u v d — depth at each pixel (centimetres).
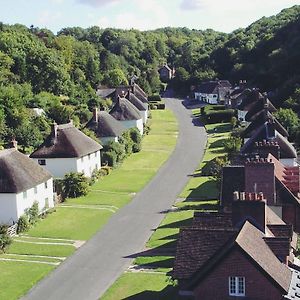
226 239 3362
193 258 3309
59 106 12219
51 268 4741
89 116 12756
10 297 4106
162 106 17588
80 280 4434
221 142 11156
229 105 16212
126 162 9788
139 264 4728
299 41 16400
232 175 4931
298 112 11794
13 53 14500
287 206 4575
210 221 3747
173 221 6000
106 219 6281
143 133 12744
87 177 7931
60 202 7094
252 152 6238
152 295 3959
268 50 18462
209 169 8425
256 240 3186
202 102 18825
